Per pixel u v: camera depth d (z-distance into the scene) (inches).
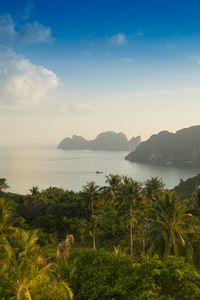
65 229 3978.8
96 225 3238.2
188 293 1208.2
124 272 1376.7
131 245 2881.4
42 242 3417.8
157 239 1889.8
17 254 1191.6
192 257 1958.7
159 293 1229.1
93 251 1572.3
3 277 1138.7
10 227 2315.5
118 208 3412.9
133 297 1214.9
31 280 1138.7
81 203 4052.7
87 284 1365.7
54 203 4569.4
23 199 4820.4
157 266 1315.2
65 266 1504.7
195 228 2214.6
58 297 1178.0
